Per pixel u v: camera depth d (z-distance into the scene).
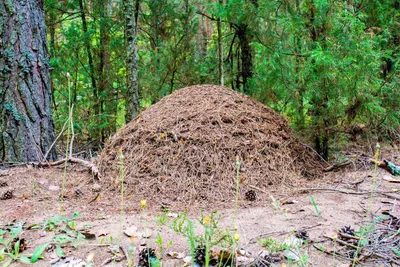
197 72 6.28
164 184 2.97
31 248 1.89
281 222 2.25
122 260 1.78
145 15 6.52
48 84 4.32
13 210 2.53
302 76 3.92
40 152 4.14
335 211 2.42
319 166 3.77
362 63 3.81
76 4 6.54
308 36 4.08
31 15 4.08
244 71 5.95
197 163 3.13
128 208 2.60
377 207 2.48
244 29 5.59
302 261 1.62
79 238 1.97
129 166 3.22
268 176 3.15
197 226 2.21
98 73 6.75
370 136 4.59
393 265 1.69
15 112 3.99
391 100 4.36
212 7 5.19
